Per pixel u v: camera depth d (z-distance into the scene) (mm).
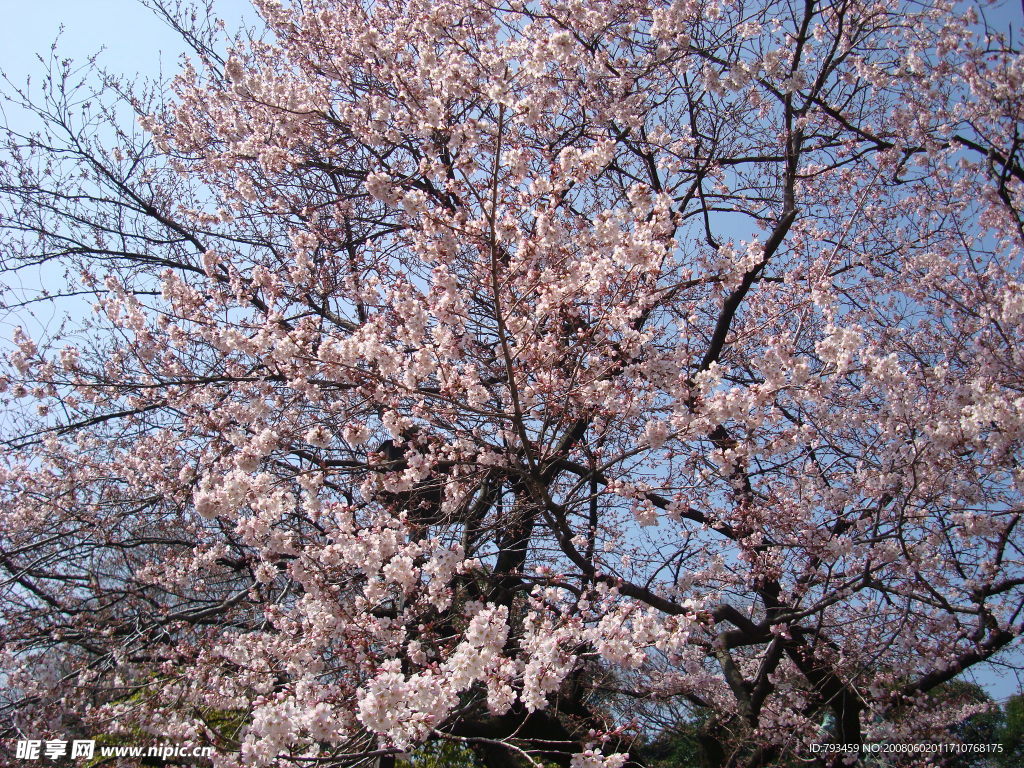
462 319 4238
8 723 5371
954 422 4297
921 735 5465
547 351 4227
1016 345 5312
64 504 6809
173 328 5590
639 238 3723
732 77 5852
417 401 4188
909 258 6652
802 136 6672
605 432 4598
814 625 5738
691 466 5156
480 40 6656
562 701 6199
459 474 4430
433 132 5238
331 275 6414
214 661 4461
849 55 6871
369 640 3752
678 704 7039
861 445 5773
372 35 5945
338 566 3906
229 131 7262
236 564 6469
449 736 3080
